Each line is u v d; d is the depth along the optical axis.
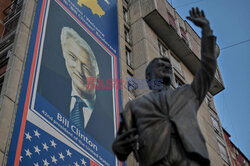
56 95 15.85
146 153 3.26
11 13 19.91
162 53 27.75
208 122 29.27
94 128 16.77
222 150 29.17
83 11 22.09
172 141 3.27
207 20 3.81
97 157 15.80
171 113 3.45
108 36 23.16
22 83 14.91
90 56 19.97
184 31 31.59
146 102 3.64
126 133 3.28
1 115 13.36
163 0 31.00
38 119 14.23
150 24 28.62
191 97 3.62
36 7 18.48
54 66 16.92
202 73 3.64
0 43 17.88
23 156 12.75
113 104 19.23
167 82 4.04
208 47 3.68
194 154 3.13
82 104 17.02
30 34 17.22
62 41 18.52
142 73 23.75
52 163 13.47
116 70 21.72
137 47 26.06
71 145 14.84
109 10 25.48
